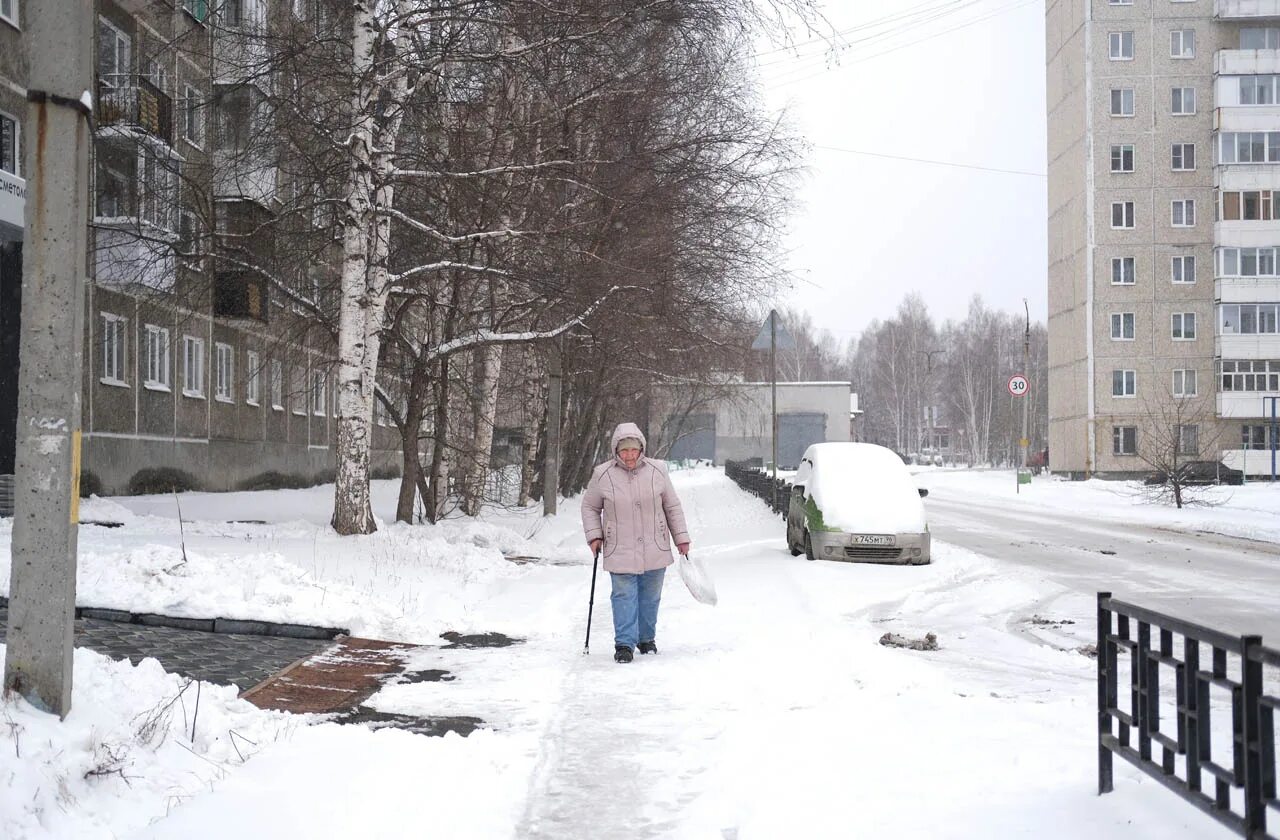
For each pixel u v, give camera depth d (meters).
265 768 5.38
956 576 15.80
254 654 9.02
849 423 77.44
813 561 17.05
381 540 16.30
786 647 9.31
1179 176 61.47
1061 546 21.38
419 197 18.41
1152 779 4.66
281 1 16.61
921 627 11.46
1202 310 61.22
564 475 36.88
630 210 18.14
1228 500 36.44
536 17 15.59
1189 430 60.00
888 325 115.62
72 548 5.22
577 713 7.07
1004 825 4.39
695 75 18.64
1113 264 61.84
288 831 4.44
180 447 28.55
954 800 4.81
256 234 17.62
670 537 10.28
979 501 42.31
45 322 5.26
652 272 19.31
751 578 14.96
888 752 5.74
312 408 39.12
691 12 17.03
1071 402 64.94
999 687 8.05
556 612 12.17
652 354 28.39
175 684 6.45
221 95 16.73
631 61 17.47
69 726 5.05
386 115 16.58
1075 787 4.80
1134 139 61.78
